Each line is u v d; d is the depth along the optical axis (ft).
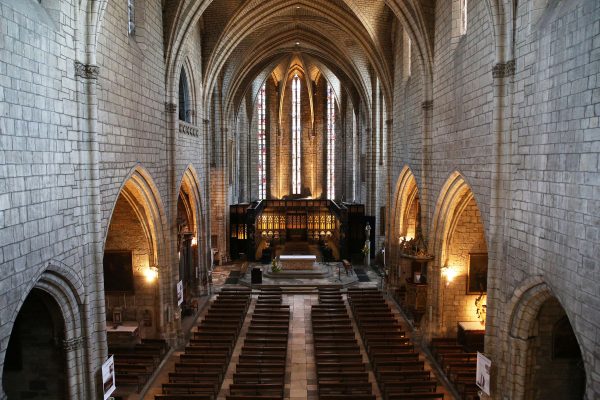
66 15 40.55
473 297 69.97
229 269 125.90
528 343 44.21
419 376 54.08
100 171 46.70
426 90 72.33
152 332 70.13
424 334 71.82
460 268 69.62
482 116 50.90
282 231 161.99
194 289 98.12
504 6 44.98
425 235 74.08
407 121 86.74
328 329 71.26
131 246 68.95
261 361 59.21
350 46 118.73
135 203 65.51
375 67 104.32
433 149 71.56
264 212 161.79
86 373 43.78
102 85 47.26
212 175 131.03
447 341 67.97
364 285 108.88
